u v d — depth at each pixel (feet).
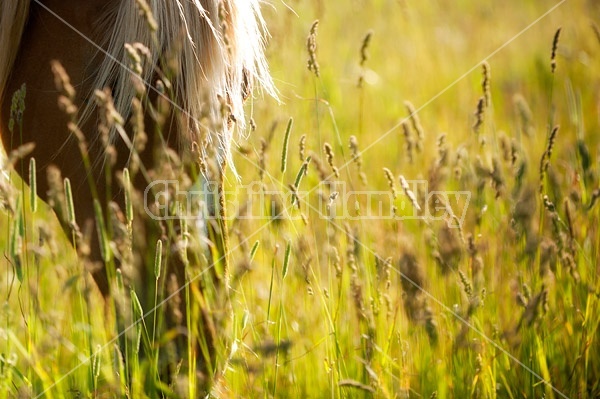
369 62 66.59
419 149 33.47
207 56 22.53
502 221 34.12
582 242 33.04
